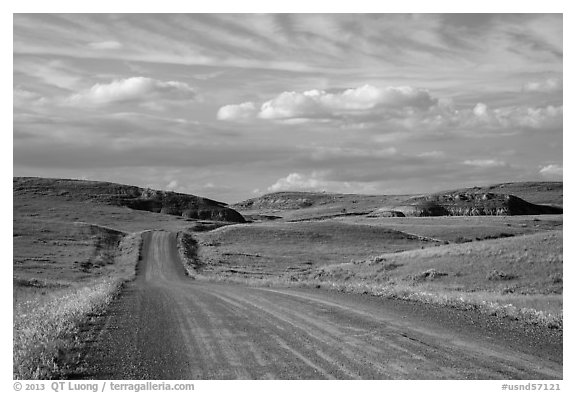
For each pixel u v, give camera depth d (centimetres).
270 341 1220
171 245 8969
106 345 1227
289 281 3644
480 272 3825
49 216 15738
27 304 2175
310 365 992
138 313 1769
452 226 12238
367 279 4303
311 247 9275
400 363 986
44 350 1129
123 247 8906
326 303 1927
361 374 923
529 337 1184
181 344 1212
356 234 10581
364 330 1326
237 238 10044
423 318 1480
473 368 942
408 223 14062
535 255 3981
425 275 3994
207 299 2212
